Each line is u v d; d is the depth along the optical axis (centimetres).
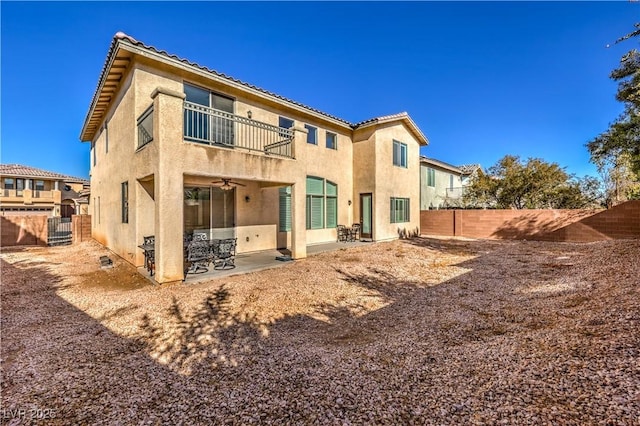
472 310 572
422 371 342
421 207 2247
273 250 1267
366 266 1002
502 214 1780
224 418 276
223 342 454
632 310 422
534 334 411
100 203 1488
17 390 326
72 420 278
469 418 250
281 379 343
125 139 991
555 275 804
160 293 684
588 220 1522
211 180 1013
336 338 471
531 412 246
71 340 457
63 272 922
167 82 935
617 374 275
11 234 1593
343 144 1641
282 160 991
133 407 296
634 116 1093
